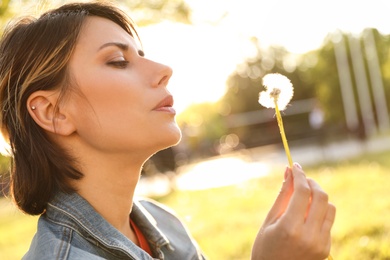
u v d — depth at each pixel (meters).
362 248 4.98
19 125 1.42
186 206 9.87
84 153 1.40
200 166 19.66
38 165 1.39
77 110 1.38
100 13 1.50
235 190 11.39
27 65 1.41
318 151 17.92
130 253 1.36
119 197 1.44
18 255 7.32
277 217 1.37
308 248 1.31
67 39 1.39
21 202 1.42
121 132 1.37
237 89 32.31
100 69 1.39
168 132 1.39
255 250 1.35
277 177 12.25
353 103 23.48
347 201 7.87
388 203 6.97
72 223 1.35
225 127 23.83
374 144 17.86
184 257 1.65
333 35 24.06
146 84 1.40
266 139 23.53
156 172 12.87
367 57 24.53
